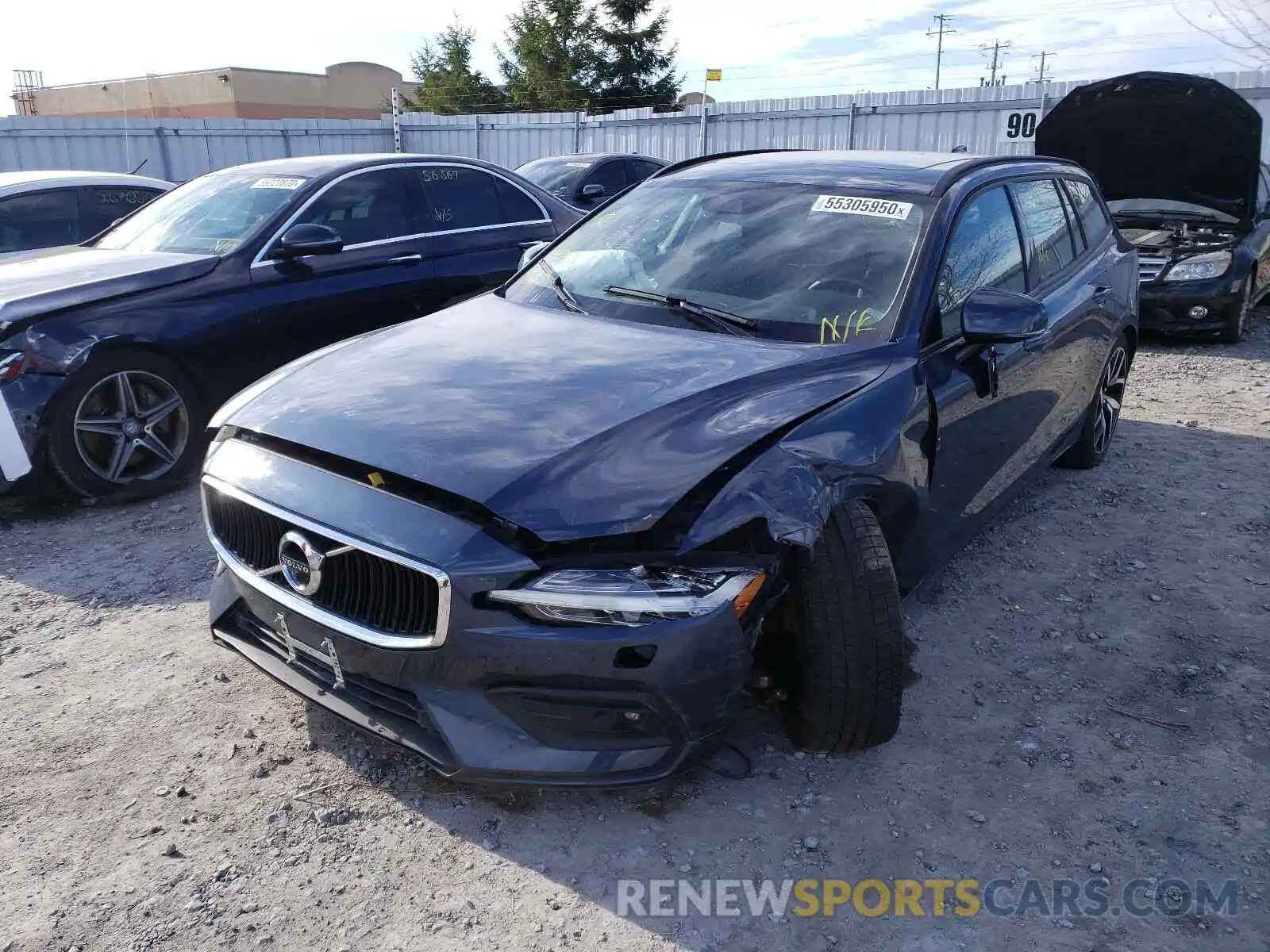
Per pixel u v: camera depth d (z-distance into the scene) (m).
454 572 2.25
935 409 3.16
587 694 2.29
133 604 3.94
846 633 2.67
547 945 2.27
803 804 2.74
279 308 5.41
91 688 3.29
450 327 3.47
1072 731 3.12
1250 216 9.02
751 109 18.42
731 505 2.39
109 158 18.78
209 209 5.87
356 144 21.70
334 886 2.43
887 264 3.39
